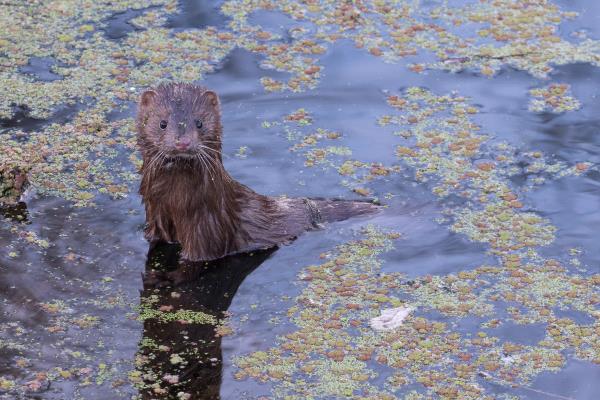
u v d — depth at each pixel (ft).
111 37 61.57
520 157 51.80
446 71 59.36
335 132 53.42
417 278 42.75
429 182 49.80
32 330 37.99
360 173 50.29
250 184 48.75
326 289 41.91
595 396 35.73
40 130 52.11
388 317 40.09
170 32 62.39
